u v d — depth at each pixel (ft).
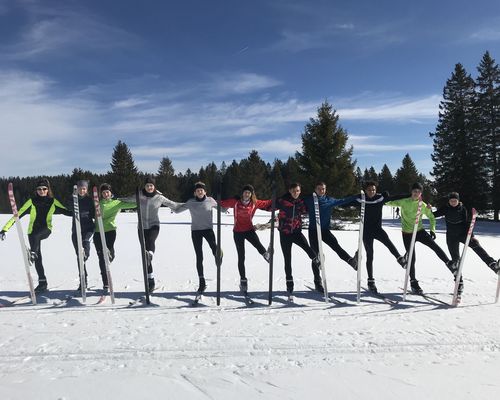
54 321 15.40
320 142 69.31
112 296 17.99
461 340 13.66
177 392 9.93
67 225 57.06
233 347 12.87
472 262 29.22
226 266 26.71
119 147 150.61
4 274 23.62
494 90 115.03
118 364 11.58
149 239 19.95
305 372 11.13
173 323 15.26
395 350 12.78
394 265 27.84
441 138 126.00
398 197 20.86
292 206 19.77
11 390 9.98
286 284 20.40
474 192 115.14
